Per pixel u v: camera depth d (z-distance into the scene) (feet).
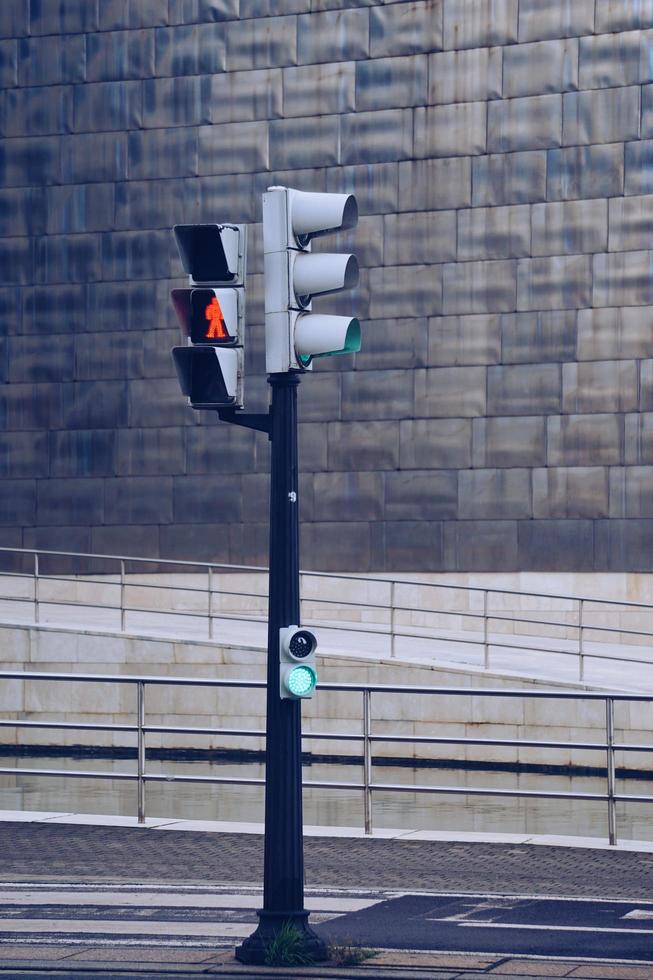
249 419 100.42
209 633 284.20
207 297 98.63
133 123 391.65
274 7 381.19
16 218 399.24
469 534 361.10
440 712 259.39
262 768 253.85
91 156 394.93
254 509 379.35
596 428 353.31
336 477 371.15
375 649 291.38
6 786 233.96
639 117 352.90
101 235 393.50
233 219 383.65
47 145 397.39
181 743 275.59
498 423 360.48
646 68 352.90
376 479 368.27
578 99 357.20
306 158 377.71
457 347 364.17
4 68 400.67
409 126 369.30
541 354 358.02
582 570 352.08
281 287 98.27
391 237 369.71
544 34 359.87
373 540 367.66
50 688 281.33
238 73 384.06
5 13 400.67
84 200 394.93
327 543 370.73
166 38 389.39
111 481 389.80
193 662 276.82
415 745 260.21
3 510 397.39
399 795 226.99
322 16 377.71
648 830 188.44
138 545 387.34
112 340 392.06
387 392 368.68
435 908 116.16
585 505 352.90
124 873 132.26
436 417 364.79
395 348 368.68
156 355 388.78
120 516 388.78
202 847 145.69
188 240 99.60
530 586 356.18
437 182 366.63
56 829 155.84
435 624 360.89
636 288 352.08
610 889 124.57
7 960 97.71
